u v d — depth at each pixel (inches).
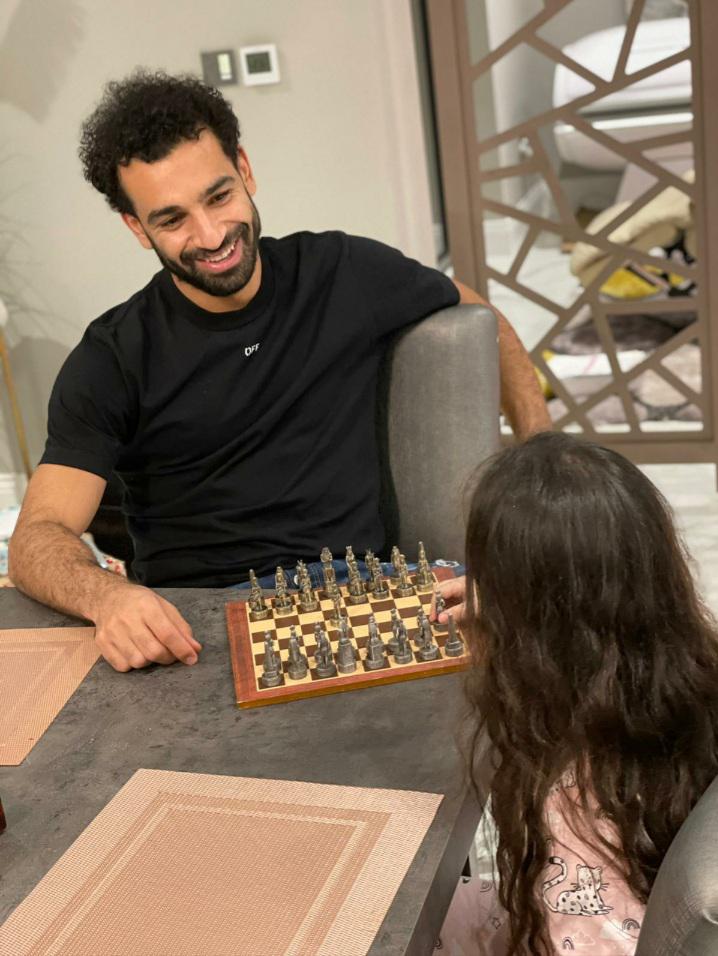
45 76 123.6
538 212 158.9
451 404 74.7
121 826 41.9
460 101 121.0
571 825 38.8
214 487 72.0
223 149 66.4
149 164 64.6
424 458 76.2
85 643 54.9
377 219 125.0
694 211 118.1
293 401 71.5
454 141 123.0
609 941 39.4
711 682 38.5
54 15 121.0
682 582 38.5
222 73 120.5
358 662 50.6
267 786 43.2
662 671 37.6
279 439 72.1
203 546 72.7
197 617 56.6
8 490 143.2
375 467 74.5
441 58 119.4
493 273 128.7
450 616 49.9
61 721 48.8
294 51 118.7
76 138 125.6
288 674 50.1
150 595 54.6
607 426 131.0
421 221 125.6
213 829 41.3
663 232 123.0
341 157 122.7
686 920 28.1
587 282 127.6
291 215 126.2
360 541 72.3
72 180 127.6
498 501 37.5
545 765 38.1
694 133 114.7
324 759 44.4
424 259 127.6
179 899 38.2
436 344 74.1
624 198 151.5
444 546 77.4
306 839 40.2
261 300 70.5
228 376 70.6
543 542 36.5
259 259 70.4
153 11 119.3
